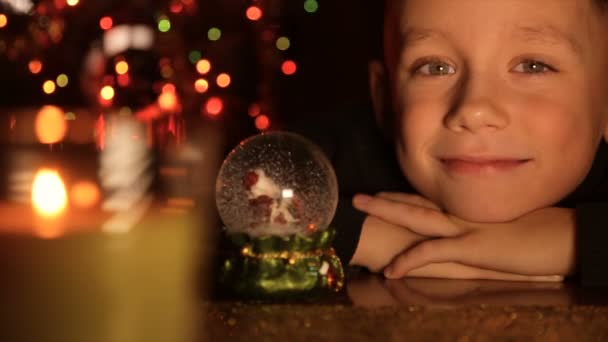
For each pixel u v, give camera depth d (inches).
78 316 26.3
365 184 36.9
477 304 23.8
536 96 27.5
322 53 119.4
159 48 129.1
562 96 27.7
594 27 28.0
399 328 23.3
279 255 24.7
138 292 29.0
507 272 28.8
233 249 25.2
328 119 39.3
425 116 28.5
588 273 27.9
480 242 28.8
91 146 106.7
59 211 60.0
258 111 120.1
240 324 23.9
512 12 26.9
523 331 23.2
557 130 27.7
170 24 126.8
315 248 25.1
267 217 25.3
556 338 23.2
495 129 27.5
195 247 39.4
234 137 111.6
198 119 123.5
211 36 121.3
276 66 121.3
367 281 28.3
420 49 28.2
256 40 122.3
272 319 23.7
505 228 29.1
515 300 24.5
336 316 23.4
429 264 29.1
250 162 25.9
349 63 117.0
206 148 101.0
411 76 28.7
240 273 24.7
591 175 32.9
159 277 31.7
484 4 27.0
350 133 37.8
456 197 28.5
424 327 23.2
